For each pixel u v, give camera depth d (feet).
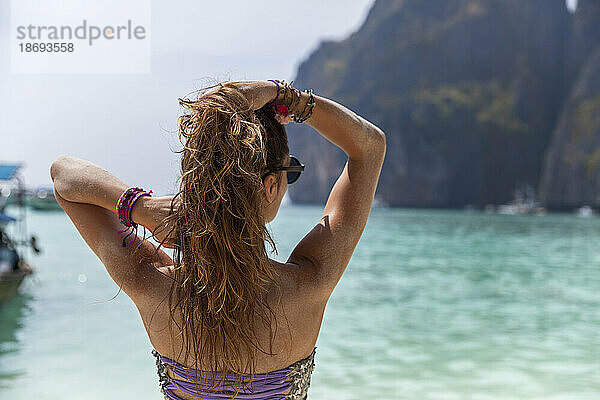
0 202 49.29
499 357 23.22
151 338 3.45
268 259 3.22
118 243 3.52
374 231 146.20
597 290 46.80
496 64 423.23
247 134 3.08
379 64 439.63
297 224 161.27
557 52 416.87
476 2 435.53
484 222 209.56
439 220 224.94
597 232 150.20
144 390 17.21
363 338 26.89
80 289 41.09
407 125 399.65
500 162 392.88
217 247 2.99
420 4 461.37
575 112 355.77
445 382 19.26
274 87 3.44
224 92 3.22
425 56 432.25
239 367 3.21
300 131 421.59
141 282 3.43
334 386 18.60
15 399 16.29
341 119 3.61
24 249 75.00
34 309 32.42
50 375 18.81
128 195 3.42
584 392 18.22
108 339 24.48
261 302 3.21
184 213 3.07
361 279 53.16
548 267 66.59
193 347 3.26
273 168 3.36
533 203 374.63
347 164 3.81
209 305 3.03
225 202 2.99
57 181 3.64
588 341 26.81
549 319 33.14
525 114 403.54
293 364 3.37
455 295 43.14
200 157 3.05
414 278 54.19
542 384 19.12
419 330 29.17
